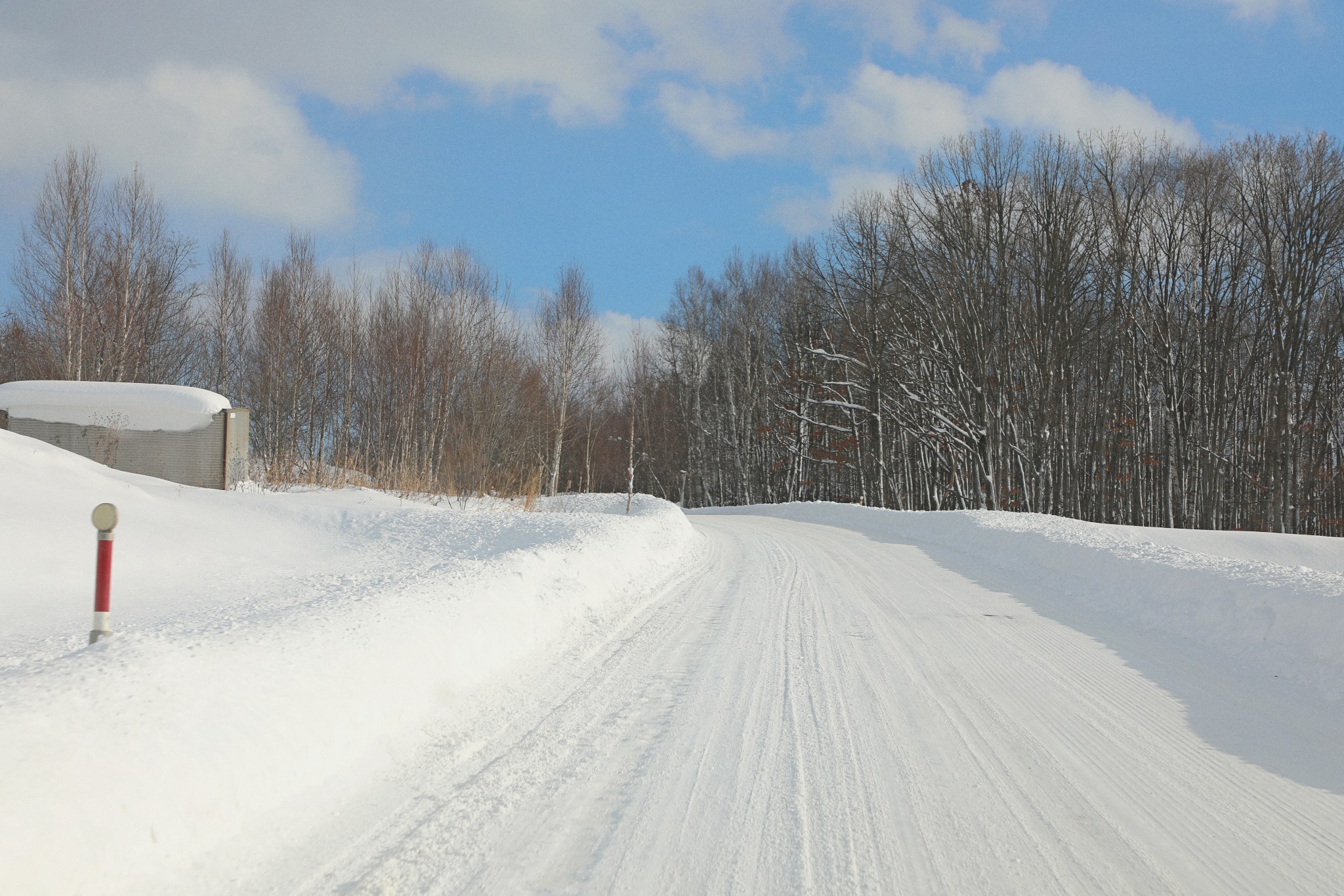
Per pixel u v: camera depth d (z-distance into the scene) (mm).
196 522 12531
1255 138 34938
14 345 29609
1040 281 34344
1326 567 18297
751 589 10969
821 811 3867
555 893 3039
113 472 14734
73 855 2777
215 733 3684
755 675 6379
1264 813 3988
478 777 4199
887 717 5387
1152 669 6969
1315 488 41188
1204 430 37250
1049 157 34344
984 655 7312
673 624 8375
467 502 23109
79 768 3105
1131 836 3691
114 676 3924
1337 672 6449
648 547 13688
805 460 52469
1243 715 5668
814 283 43562
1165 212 36594
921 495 44969
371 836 3490
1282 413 33969
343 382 38156
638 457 59531
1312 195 33062
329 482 23656
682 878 3182
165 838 3100
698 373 58562
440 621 6137
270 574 10289
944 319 35125
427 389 33406
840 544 18297
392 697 4855
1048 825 3793
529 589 8039
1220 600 8586
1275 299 34062
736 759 4543
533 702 5539
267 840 3371
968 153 34969
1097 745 4953
